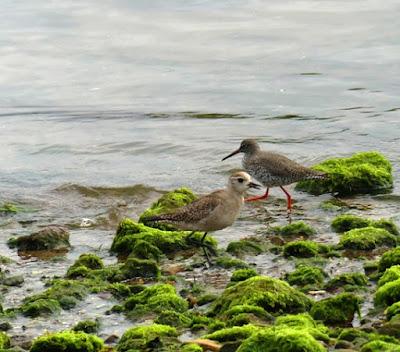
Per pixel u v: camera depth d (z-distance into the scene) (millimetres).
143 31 29375
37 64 27375
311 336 9672
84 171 20375
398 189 18578
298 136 22125
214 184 19484
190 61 27141
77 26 29906
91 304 12617
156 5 31422
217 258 14578
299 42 27984
